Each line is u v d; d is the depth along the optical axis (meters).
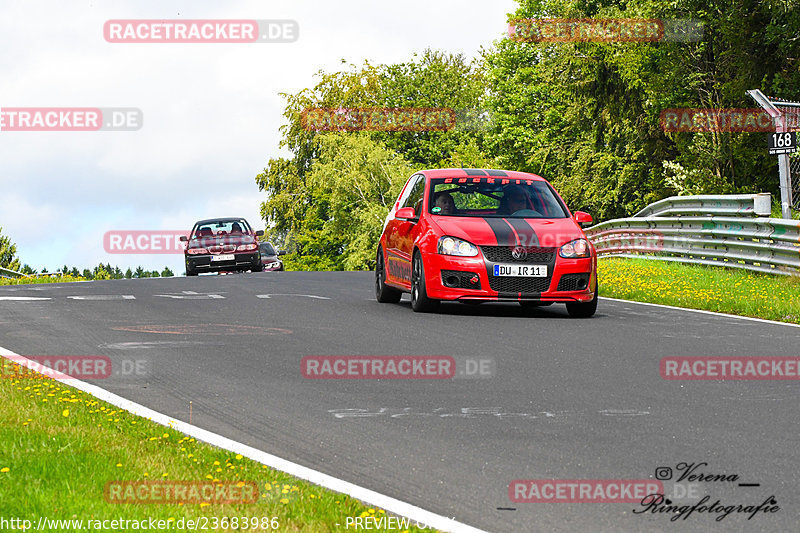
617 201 110.38
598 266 56.19
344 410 20.12
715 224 55.53
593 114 110.12
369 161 179.38
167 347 28.12
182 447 16.48
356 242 179.12
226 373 24.14
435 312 37.00
